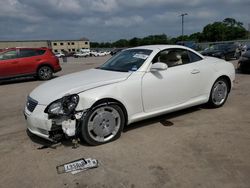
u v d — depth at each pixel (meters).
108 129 3.98
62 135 3.81
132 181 2.98
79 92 3.75
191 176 3.03
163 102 4.57
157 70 4.31
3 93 8.77
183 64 4.94
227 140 3.96
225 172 3.09
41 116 3.71
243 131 4.29
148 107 4.39
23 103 7.03
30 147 3.97
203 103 5.36
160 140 4.04
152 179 3.01
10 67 10.88
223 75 5.52
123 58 4.95
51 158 3.59
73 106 3.64
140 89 4.22
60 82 4.27
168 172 3.13
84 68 19.05
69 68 19.33
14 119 5.49
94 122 3.83
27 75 11.38
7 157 3.67
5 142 4.20
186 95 4.91
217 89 5.53
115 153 3.66
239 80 9.37
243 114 5.18
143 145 3.89
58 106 3.64
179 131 4.38
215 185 2.85
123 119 4.12
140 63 4.48
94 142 3.88
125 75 4.23
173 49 4.89
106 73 4.48
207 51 18.67
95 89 3.83
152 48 4.80
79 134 3.85
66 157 3.60
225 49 18.42
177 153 3.59
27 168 3.36
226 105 5.85
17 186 2.98
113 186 2.91
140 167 3.27
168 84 4.57
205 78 5.19
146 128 4.55
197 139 4.03
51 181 3.05
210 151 3.62
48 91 3.96
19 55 11.17
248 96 6.73
